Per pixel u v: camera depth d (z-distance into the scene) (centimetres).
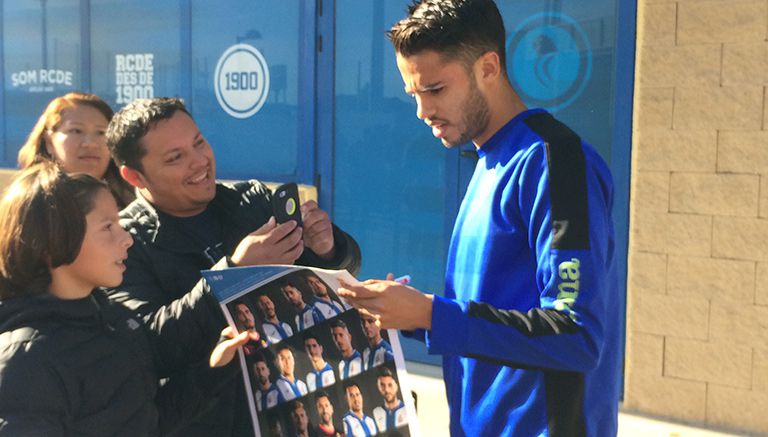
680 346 418
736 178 398
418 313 175
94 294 199
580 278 172
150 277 225
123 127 223
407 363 517
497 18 189
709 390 414
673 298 418
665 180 414
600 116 458
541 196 177
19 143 693
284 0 558
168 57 612
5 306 181
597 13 452
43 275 185
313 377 198
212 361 201
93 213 186
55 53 666
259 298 200
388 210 533
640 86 416
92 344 185
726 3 392
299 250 212
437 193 515
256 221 239
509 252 186
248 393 207
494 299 188
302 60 554
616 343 198
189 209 231
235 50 582
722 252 405
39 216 180
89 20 646
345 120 543
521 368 179
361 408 192
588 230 174
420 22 184
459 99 187
